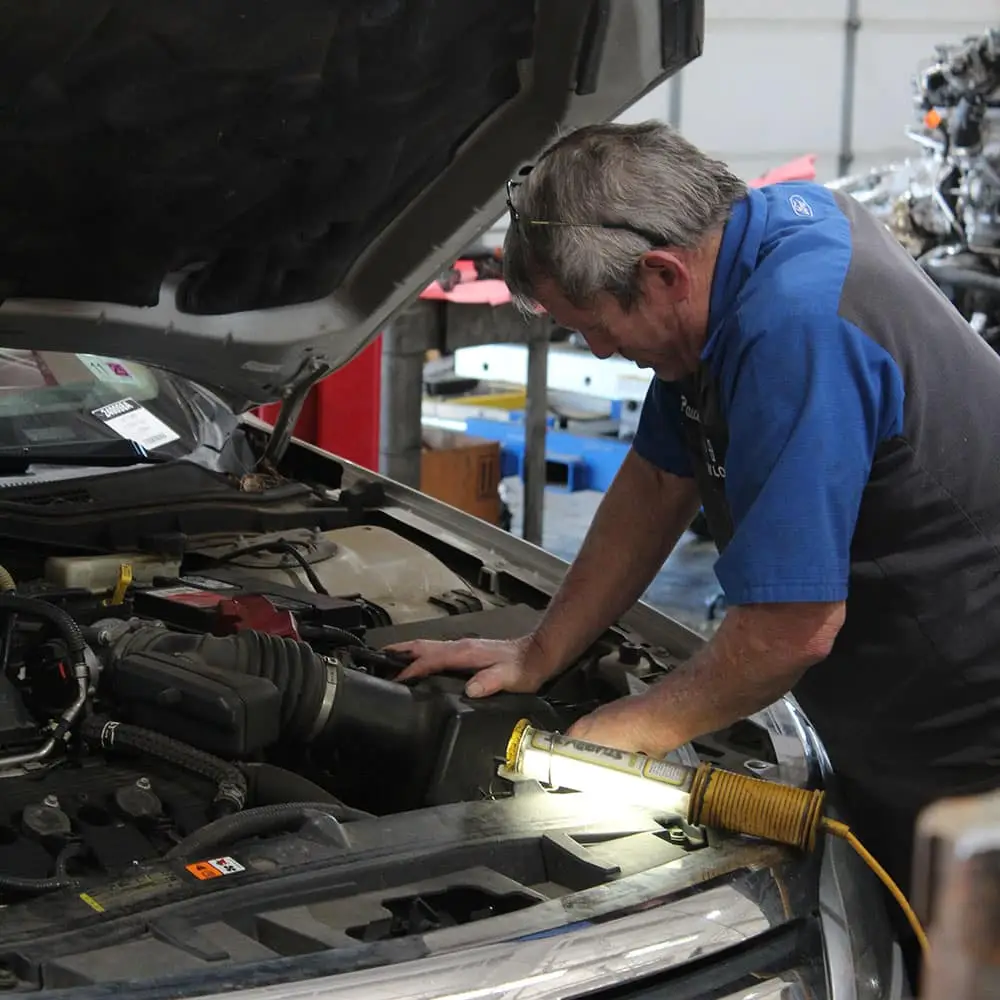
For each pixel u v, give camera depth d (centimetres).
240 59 154
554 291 159
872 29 1062
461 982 125
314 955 124
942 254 570
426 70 171
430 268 214
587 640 193
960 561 165
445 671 187
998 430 166
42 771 156
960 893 96
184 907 128
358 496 264
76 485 235
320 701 166
